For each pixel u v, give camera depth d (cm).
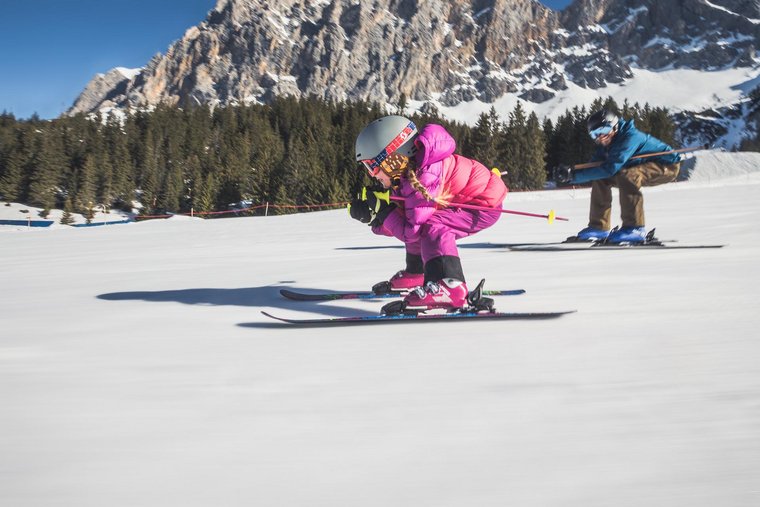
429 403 184
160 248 940
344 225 1426
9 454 152
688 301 344
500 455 143
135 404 192
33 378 228
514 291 396
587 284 429
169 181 10012
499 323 304
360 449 150
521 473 132
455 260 343
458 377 212
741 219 949
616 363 222
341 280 502
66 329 330
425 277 346
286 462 143
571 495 121
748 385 188
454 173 358
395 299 398
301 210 8631
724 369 208
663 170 685
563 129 10619
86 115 13375
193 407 188
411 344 265
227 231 1347
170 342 288
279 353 258
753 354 226
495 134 9794
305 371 227
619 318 305
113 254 865
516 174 9175
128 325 335
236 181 9812
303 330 306
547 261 575
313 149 9906
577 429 157
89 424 174
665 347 242
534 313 308
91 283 543
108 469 141
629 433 153
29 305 427
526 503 118
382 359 241
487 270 528
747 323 281
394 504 120
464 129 11169
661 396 182
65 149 11150
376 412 178
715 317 298
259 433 163
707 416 163
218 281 520
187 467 141
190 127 12656
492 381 205
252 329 313
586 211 1536
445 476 132
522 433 156
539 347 251
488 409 177
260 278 529
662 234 791
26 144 10544
